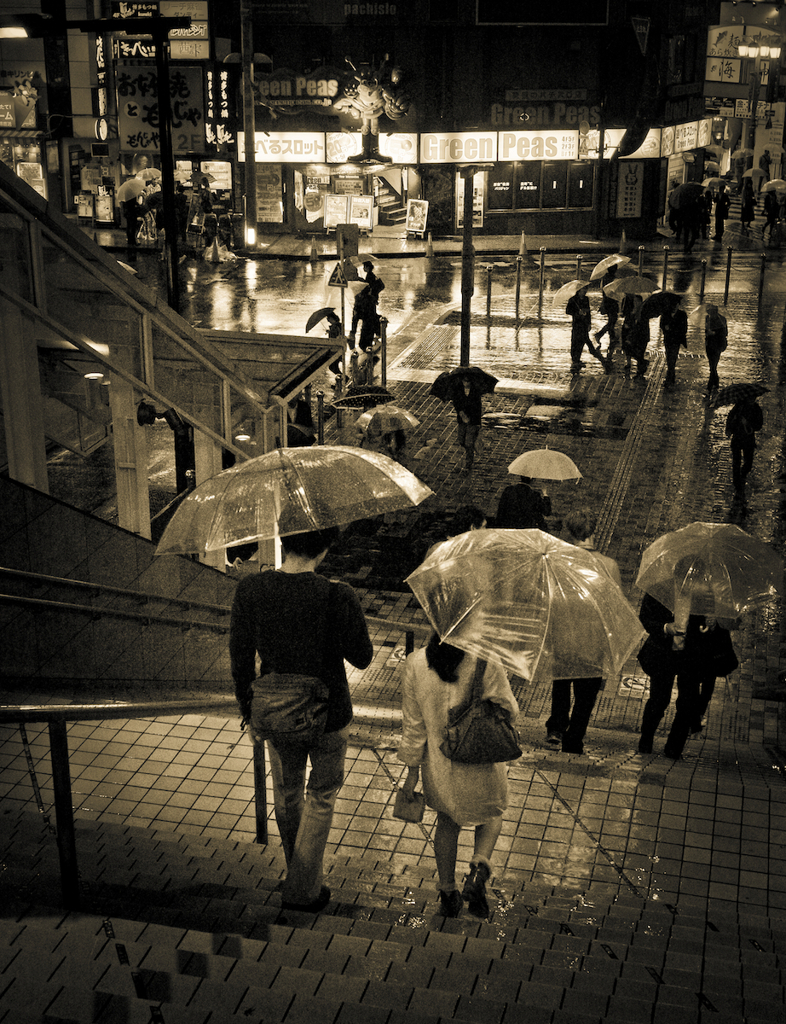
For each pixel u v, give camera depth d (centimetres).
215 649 916
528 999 339
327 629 403
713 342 2059
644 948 415
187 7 3597
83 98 3988
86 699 650
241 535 441
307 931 384
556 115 3800
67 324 761
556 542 508
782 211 3888
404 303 2912
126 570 790
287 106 3681
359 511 439
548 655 485
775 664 1099
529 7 3612
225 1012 273
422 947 377
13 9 3841
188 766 629
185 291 2973
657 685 787
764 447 1802
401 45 3672
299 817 446
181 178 4059
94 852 475
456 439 1856
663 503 1561
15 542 632
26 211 692
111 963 304
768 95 4872
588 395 2091
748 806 621
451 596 455
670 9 3728
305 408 1717
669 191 4275
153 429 954
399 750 458
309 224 3928
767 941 462
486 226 3934
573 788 639
